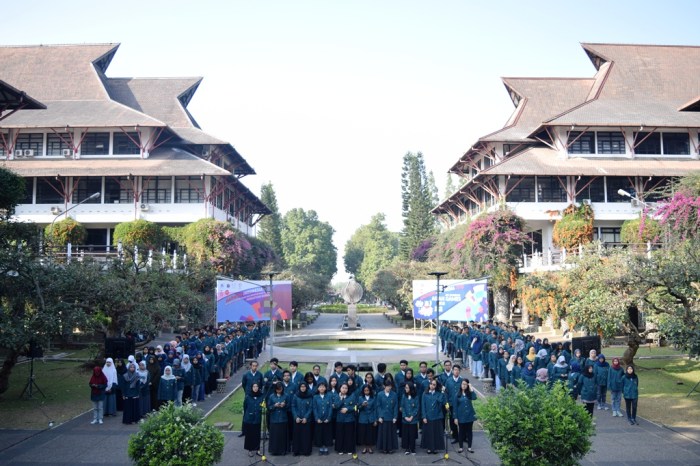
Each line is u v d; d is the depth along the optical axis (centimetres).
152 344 3127
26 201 4831
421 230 7544
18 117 4919
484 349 2062
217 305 2792
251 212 6912
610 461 1213
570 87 5875
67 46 5797
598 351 1891
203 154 5375
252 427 1270
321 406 1270
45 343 1714
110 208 4756
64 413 1672
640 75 5584
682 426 1494
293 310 5300
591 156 4938
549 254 3869
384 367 1369
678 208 2503
